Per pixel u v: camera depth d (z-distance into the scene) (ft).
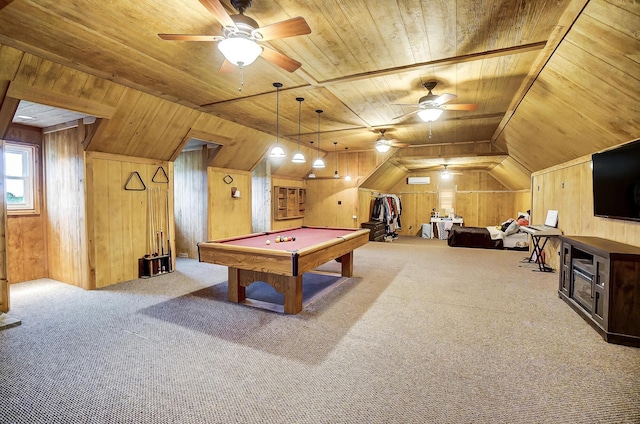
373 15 8.04
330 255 12.46
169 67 11.16
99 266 14.52
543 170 20.25
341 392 6.79
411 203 37.99
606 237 12.34
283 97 14.34
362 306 12.06
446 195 36.58
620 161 10.85
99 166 14.43
